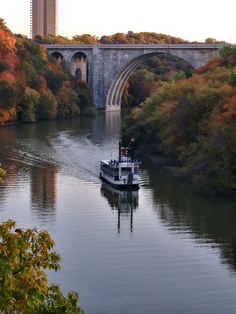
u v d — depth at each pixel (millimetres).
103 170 95875
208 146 91688
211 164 90500
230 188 86250
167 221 72000
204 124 103125
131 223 71062
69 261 58031
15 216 73500
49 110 192375
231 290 51750
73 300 25188
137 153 119500
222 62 156750
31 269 23641
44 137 145375
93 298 49969
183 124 108750
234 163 88250
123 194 86562
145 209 77875
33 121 185250
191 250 61406
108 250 61438
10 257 23422
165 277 54469
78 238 65188
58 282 53000
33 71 199125
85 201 81938
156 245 63000
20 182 93000
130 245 62875
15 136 147125
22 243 24250
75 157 116188
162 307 48531
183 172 98375
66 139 141875
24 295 23000
